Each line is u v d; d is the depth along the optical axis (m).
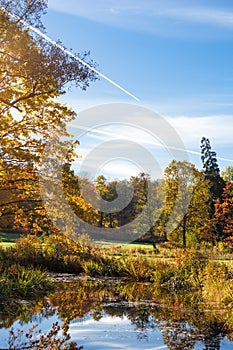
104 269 18.14
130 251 22.98
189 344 7.31
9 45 10.55
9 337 7.74
